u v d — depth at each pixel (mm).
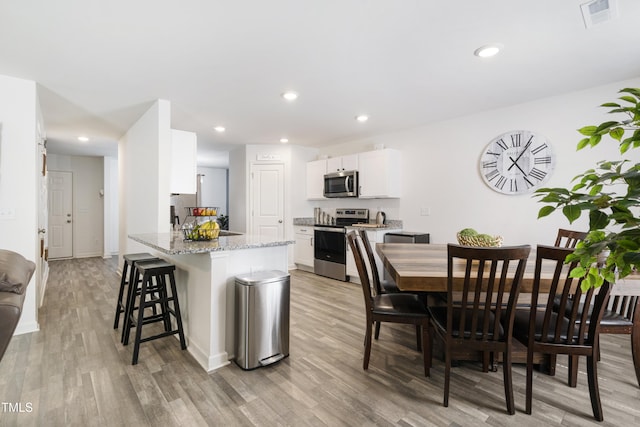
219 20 1931
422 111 3727
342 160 5105
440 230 4164
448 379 1787
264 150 5715
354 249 2178
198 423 1643
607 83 2924
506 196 3594
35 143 2826
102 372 2119
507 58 2430
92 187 7102
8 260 1335
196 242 2504
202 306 2314
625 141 646
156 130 3332
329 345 2570
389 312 2146
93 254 7117
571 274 705
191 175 3568
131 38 2129
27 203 2779
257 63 2500
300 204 5863
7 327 1117
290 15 1885
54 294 3965
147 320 2615
